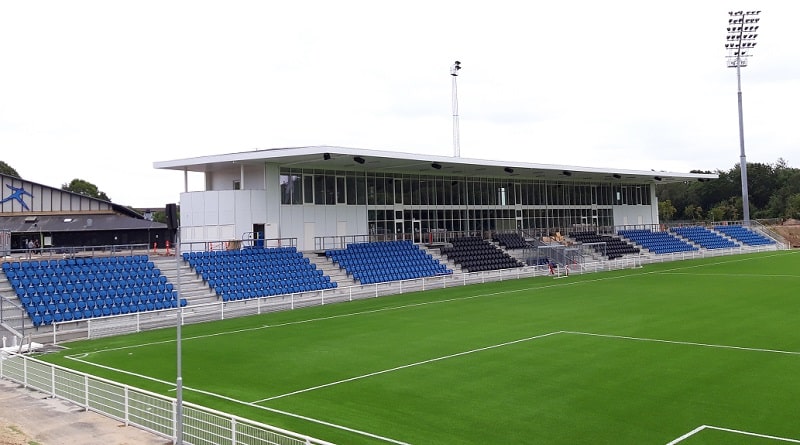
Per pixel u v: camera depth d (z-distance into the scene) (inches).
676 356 695.7
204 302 1181.1
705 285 1397.6
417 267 1658.5
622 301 1163.9
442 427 478.6
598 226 2522.1
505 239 2100.1
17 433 477.1
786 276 1550.2
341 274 1488.7
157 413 492.7
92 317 1015.6
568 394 558.9
